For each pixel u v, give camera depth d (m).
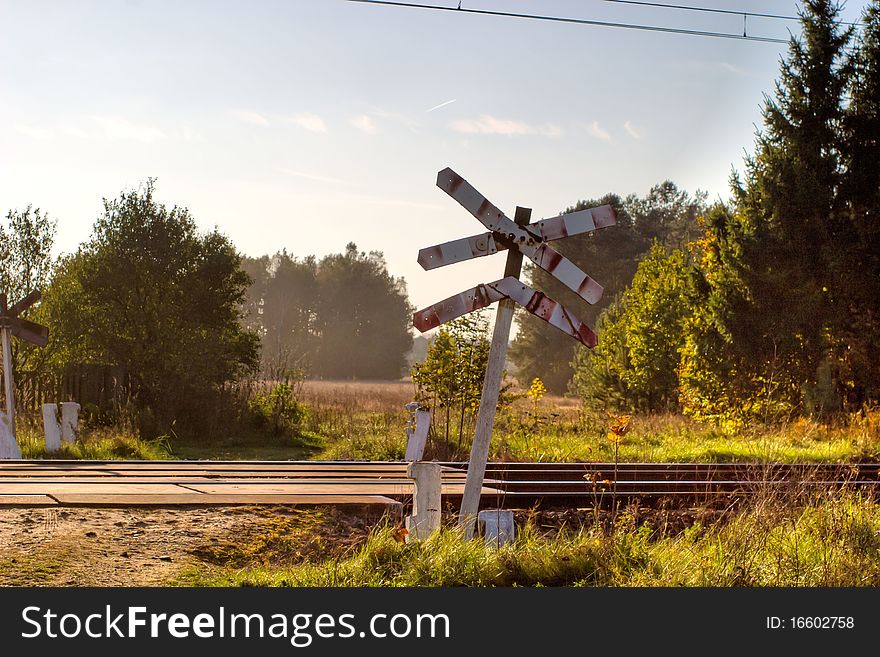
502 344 16.19
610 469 25.14
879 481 22.94
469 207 15.90
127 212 47.81
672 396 61.12
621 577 13.56
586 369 82.56
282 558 14.51
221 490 18.67
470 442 35.97
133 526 15.15
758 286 50.81
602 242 157.62
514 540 15.74
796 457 31.53
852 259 49.97
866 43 52.84
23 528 14.49
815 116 52.50
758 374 50.41
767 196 51.91
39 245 45.53
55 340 44.38
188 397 43.44
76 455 29.94
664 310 62.28
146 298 46.69
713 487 21.73
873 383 50.22
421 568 13.15
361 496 18.22
